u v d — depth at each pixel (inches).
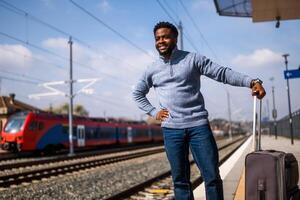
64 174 696.4
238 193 306.3
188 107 155.4
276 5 531.2
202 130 153.6
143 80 165.8
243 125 6215.6
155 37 159.5
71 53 1365.7
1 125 2042.3
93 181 608.7
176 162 158.1
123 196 435.8
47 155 1357.0
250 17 588.1
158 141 2613.2
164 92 158.4
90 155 1221.1
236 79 151.2
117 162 964.6
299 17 587.5
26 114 1262.3
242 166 526.6
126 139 2014.0
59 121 1395.2
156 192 476.1
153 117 162.4
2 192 500.4
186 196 161.9
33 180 613.0
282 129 2440.9
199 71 157.6
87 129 1615.4
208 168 153.3
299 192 171.2
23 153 1397.6
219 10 562.3
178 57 158.1
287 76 773.9
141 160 1025.5
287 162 157.9
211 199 154.4
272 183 154.6
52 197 470.6
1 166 762.8
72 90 1347.2
